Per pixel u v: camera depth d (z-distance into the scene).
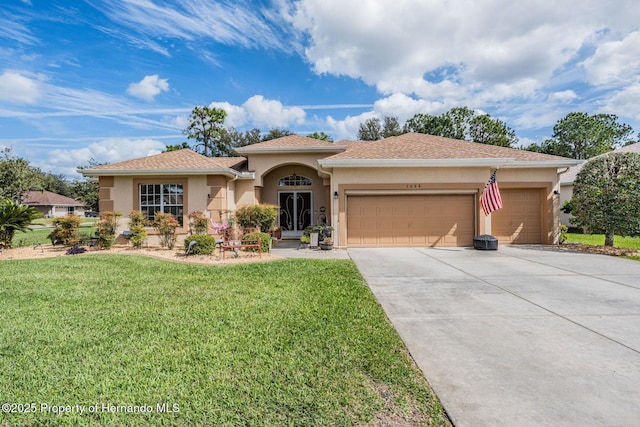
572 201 15.22
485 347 4.54
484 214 15.03
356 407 3.20
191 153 17.38
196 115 40.53
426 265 10.69
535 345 4.60
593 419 3.02
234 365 4.00
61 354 4.31
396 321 5.59
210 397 3.36
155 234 15.20
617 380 3.68
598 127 54.38
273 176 19.20
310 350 4.39
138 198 15.49
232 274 9.20
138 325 5.31
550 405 3.22
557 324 5.40
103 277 8.80
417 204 15.30
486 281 8.44
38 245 15.26
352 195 15.29
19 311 5.99
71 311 6.01
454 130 46.00
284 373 3.81
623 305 6.38
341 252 13.82
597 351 4.41
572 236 20.36
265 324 5.33
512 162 14.59
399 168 15.02
